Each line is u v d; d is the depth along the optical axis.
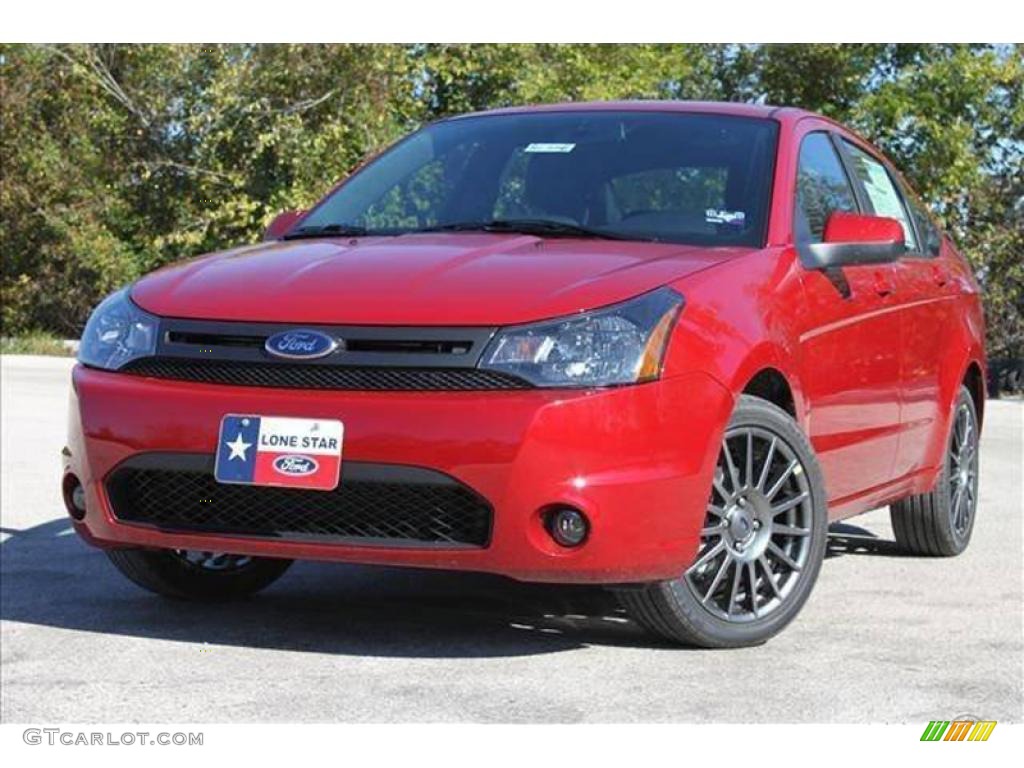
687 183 4.89
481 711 3.72
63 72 22.86
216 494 4.14
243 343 4.14
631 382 3.92
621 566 3.93
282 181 22.30
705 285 4.25
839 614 4.92
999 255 18.09
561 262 4.27
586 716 3.68
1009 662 4.26
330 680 4.03
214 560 5.04
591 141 5.16
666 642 4.43
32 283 23.33
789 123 5.21
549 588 5.24
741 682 4.00
